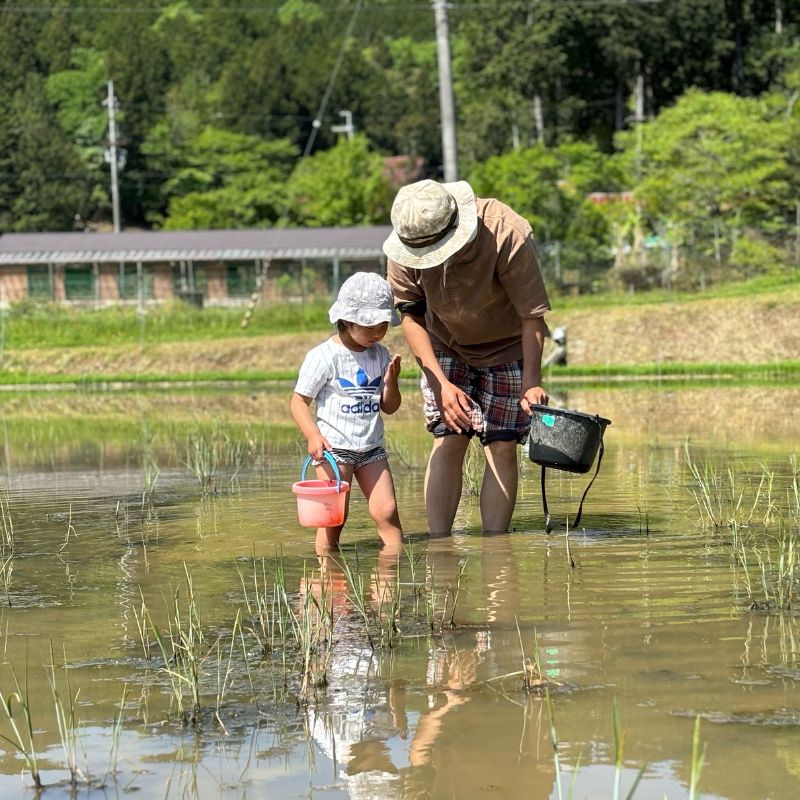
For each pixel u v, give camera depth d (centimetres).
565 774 360
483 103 9369
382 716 416
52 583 657
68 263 6831
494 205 766
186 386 3123
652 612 550
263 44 13088
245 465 1246
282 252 6606
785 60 8944
